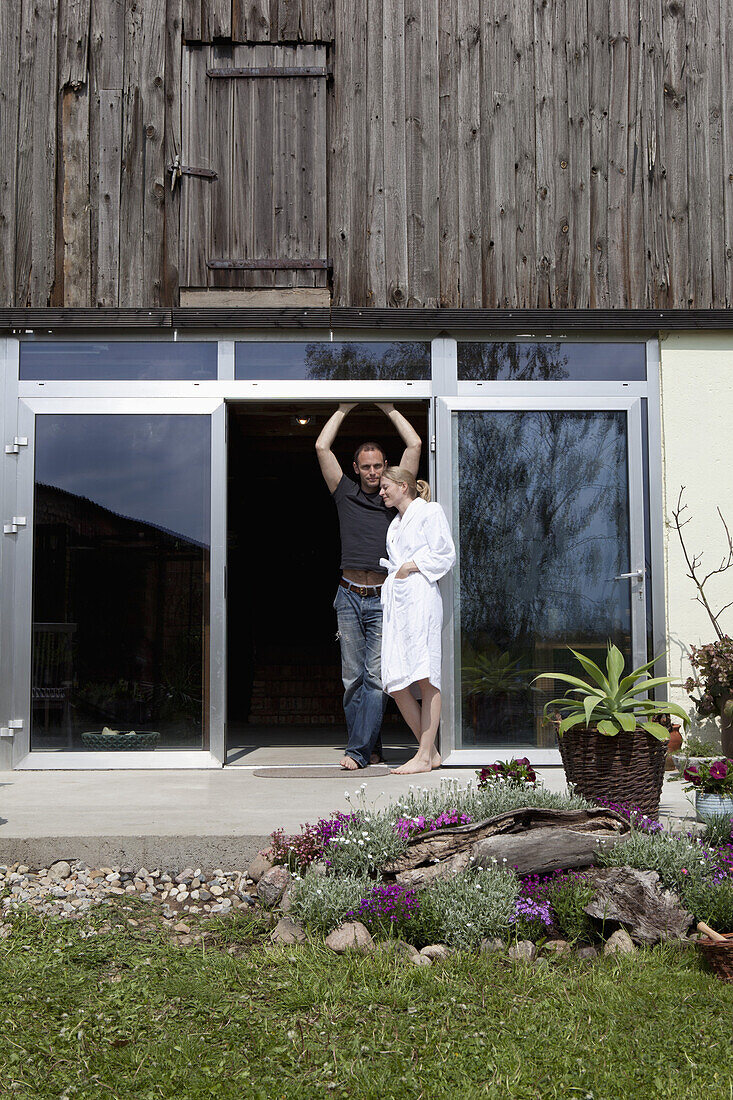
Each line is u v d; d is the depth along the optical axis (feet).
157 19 17.90
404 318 17.52
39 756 16.87
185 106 17.81
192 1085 6.63
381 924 9.24
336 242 17.75
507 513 17.52
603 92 18.10
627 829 10.75
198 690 17.04
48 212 17.63
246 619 30.45
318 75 17.81
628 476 17.69
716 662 16.39
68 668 17.02
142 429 17.47
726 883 9.51
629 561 17.54
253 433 26.68
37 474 17.37
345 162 17.84
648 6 18.25
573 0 18.17
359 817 10.78
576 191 17.94
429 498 17.31
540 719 17.13
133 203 17.67
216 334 17.62
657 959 8.96
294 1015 7.77
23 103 17.76
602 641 17.38
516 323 17.61
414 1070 6.86
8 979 8.32
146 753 16.89
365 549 16.96
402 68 17.94
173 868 11.02
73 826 11.42
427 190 17.83
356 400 17.61
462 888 9.53
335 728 27.50
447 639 17.20
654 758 12.07
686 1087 6.61
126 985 8.27
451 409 17.62
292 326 17.46
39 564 17.21
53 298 17.53
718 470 17.76
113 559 17.24
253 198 17.72
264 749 20.74
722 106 18.28
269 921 9.87
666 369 17.89
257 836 11.04
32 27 17.85
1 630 17.06
